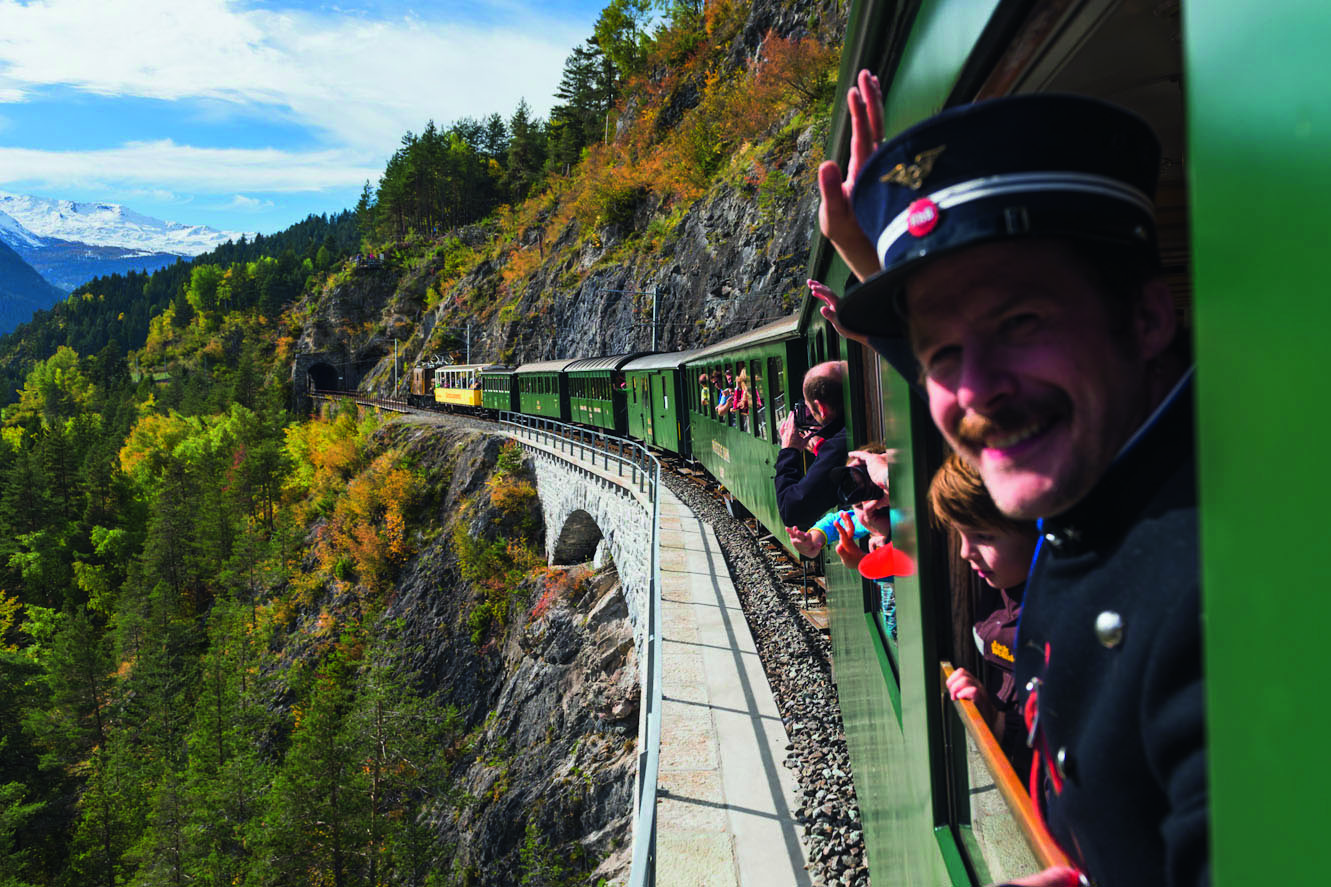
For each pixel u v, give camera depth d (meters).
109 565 77.56
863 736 4.41
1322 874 0.48
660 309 44.97
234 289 176.62
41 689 52.06
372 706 31.64
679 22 70.81
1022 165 0.94
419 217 133.88
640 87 75.94
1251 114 0.55
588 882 17.67
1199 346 0.63
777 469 4.39
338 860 29.80
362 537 44.38
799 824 5.83
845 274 3.60
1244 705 0.58
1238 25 0.56
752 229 37.31
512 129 123.75
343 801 30.02
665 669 8.86
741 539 14.91
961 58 1.44
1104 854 0.92
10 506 79.31
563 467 31.84
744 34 54.72
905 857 2.96
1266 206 0.53
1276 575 0.53
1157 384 1.04
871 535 3.62
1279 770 0.53
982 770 1.74
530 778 24.47
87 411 150.38
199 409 130.00
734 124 47.97
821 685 8.06
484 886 25.17
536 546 36.34
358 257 131.88
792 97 42.69
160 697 46.06
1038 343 0.97
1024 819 1.33
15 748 48.03
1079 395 0.96
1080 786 0.94
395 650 37.84
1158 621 0.79
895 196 1.06
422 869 27.55
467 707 33.56
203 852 33.62
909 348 1.43
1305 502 0.49
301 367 119.38
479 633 34.91
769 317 34.03
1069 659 0.95
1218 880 0.63
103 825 41.50
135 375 183.62
